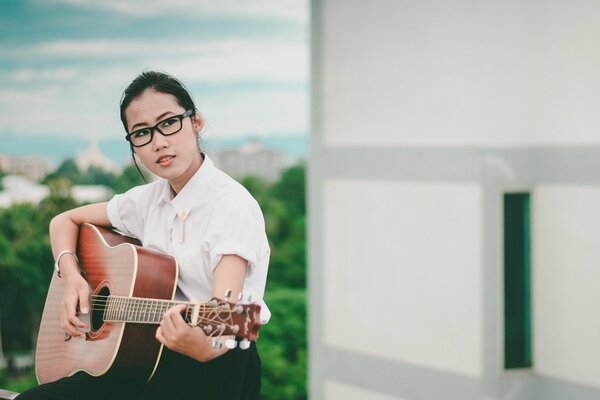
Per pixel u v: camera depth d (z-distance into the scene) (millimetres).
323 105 4387
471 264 3910
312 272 4488
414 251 4098
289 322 14102
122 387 1846
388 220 4180
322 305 4465
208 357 1567
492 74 3785
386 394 4227
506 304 3883
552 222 3695
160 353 1785
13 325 13664
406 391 4152
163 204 1883
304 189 15844
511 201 3814
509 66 3732
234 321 1498
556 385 3734
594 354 3557
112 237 2072
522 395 3846
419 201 4062
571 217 3609
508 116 3760
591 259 3545
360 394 4324
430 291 4055
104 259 1984
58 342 2074
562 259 3668
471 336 3930
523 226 3807
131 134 1758
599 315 3527
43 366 2109
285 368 13922
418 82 4020
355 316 4332
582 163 3541
